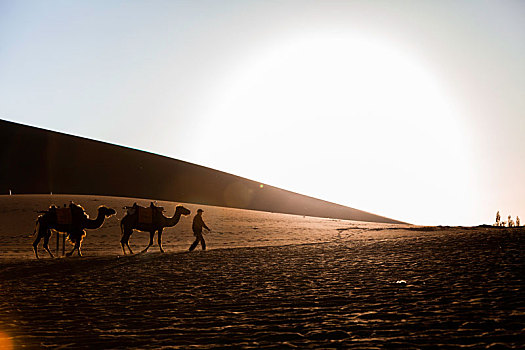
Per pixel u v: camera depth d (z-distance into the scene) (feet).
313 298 30.78
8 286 39.60
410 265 42.45
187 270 46.34
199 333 23.47
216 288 35.91
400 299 29.14
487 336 20.84
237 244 90.48
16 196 140.56
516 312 24.61
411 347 19.83
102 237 98.53
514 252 45.01
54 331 24.53
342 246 62.08
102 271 47.57
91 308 30.12
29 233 101.50
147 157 239.30
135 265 51.44
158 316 27.45
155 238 99.81
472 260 42.45
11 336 23.70
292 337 22.12
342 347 20.26
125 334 23.67
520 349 18.95
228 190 221.66
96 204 133.08
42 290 37.24
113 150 236.63
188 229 113.39
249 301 30.76
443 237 62.54
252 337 22.41
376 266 43.24
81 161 215.51
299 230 119.03
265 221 136.36
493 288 30.73
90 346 21.70
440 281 34.19
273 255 55.93
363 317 25.30
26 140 222.28
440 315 24.77
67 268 50.49
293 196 240.94
